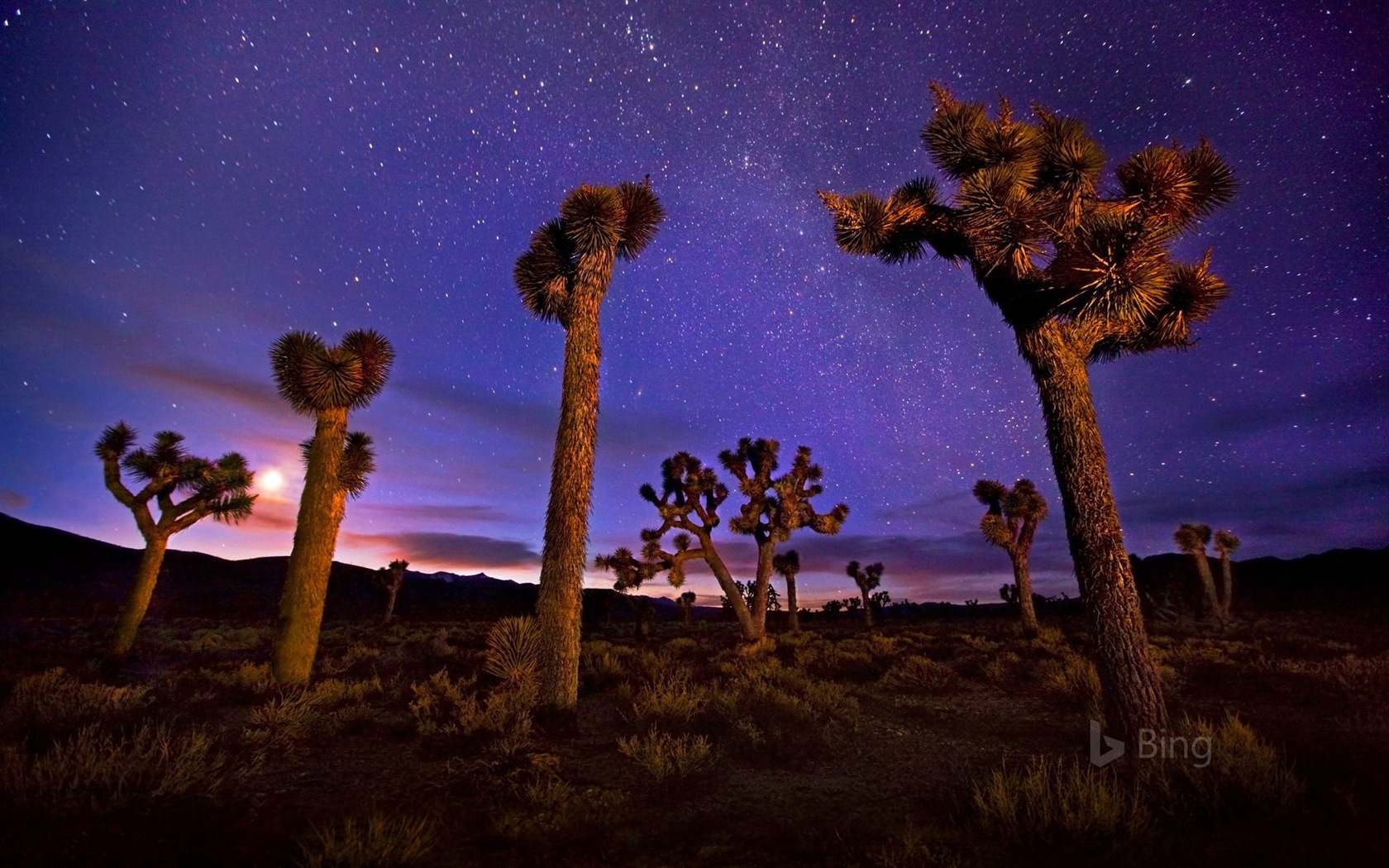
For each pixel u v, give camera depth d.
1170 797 4.50
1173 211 7.25
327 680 10.44
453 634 23.70
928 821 4.66
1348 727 7.08
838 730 7.84
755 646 16.81
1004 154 7.68
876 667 13.30
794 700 8.41
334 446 11.52
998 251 7.56
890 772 6.20
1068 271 7.02
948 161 8.24
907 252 8.88
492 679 9.67
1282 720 7.67
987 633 23.28
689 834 4.47
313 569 10.93
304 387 11.43
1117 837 4.05
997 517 22.34
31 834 3.90
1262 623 26.39
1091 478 6.99
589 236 9.90
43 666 11.73
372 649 16.69
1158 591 30.33
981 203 7.43
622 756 6.61
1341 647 15.16
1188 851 3.77
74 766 4.79
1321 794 4.57
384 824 4.02
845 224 8.66
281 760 6.16
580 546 9.06
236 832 4.19
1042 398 7.50
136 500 15.26
